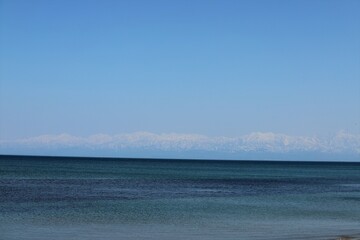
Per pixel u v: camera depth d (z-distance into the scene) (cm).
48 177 11569
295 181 12425
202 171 19462
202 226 4256
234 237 3675
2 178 10625
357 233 3912
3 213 4838
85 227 4078
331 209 5828
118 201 6259
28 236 3609
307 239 3581
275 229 4122
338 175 17400
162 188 8812
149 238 3600
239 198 7094
